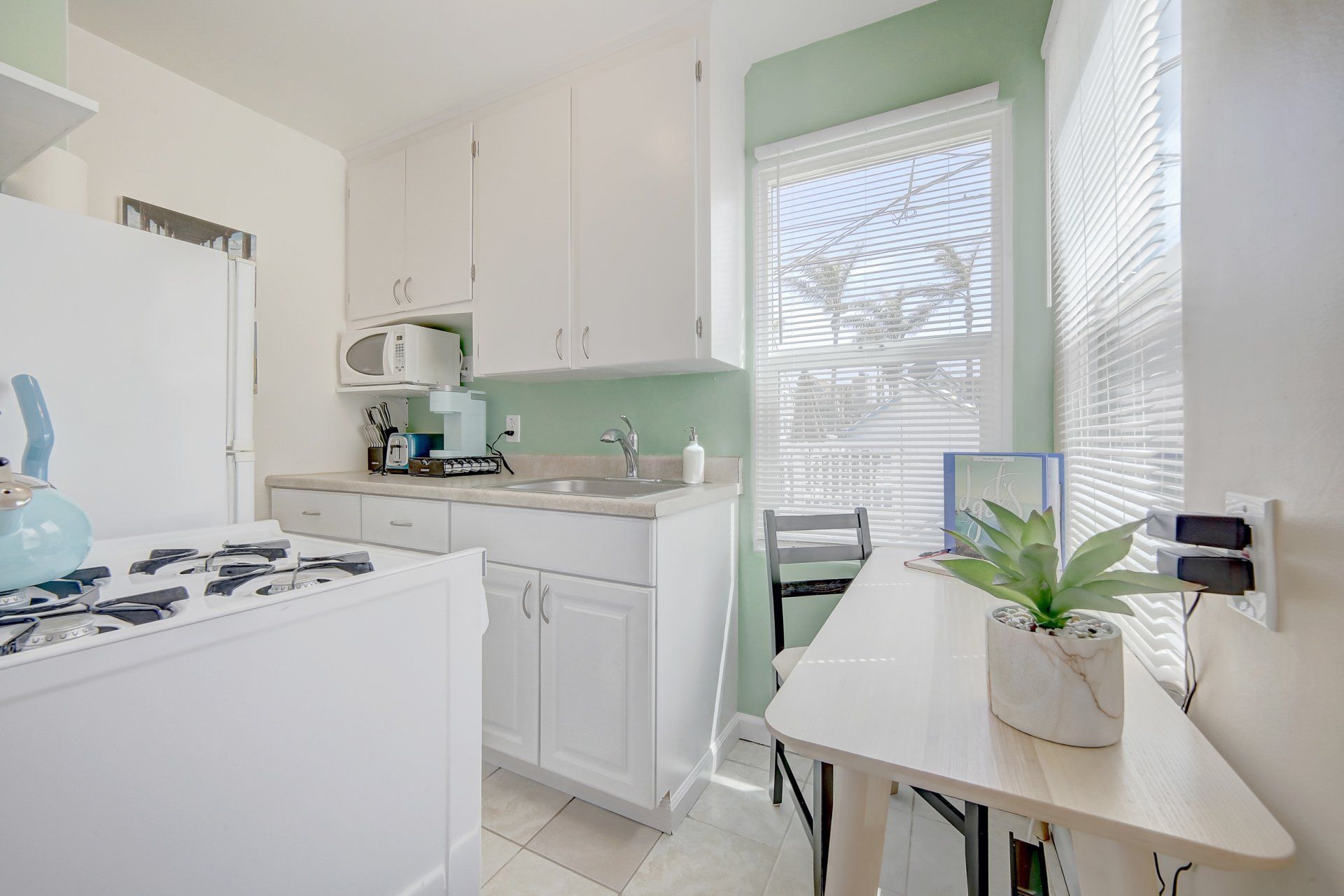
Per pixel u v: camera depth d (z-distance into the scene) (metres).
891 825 1.44
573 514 1.53
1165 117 0.87
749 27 1.77
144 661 0.56
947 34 1.67
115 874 0.54
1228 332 0.67
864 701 0.71
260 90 2.03
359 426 2.55
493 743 1.67
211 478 1.30
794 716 0.67
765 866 1.33
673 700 1.49
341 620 0.75
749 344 1.95
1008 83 1.60
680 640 1.53
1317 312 0.51
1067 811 0.51
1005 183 1.59
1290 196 0.55
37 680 0.49
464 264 2.10
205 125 2.02
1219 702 0.69
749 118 1.94
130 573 0.88
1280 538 0.56
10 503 0.67
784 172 1.90
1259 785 0.60
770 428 1.92
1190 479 0.77
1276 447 0.57
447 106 2.12
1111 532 0.67
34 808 0.49
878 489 1.75
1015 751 0.60
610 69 1.78
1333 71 0.49
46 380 1.04
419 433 2.47
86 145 1.75
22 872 0.49
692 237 1.65
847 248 1.80
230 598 0.72
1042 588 0.65
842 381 1.81
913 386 1.71
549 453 2.33
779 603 1.52
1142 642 0.98
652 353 1.71
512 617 1.63
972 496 1.34
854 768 0.59
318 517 2.08
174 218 1.94
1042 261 1.55
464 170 2.10
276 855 0.67
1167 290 0.88
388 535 1.91
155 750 0.57
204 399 1.29
